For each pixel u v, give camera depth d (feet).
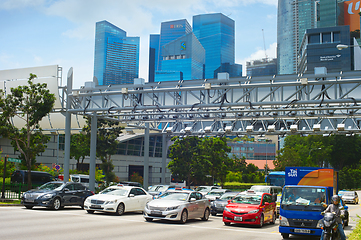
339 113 99.81
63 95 109.40
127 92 92.89
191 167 179.22
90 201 64.18
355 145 339.36
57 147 173.27
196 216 62.03
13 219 51.57
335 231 36.81
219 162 204.23
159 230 47.91
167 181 278.87
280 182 147.43
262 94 88.33
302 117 101.91
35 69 112.68
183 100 95.20
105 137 137.28
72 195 71.46
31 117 92.12
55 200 67.92
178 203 57.82
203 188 109.91
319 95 81.87
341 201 60.18
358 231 38.52
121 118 129.80
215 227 55.42
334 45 574.56
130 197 67.00
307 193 47.06
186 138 179.73
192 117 112.78
